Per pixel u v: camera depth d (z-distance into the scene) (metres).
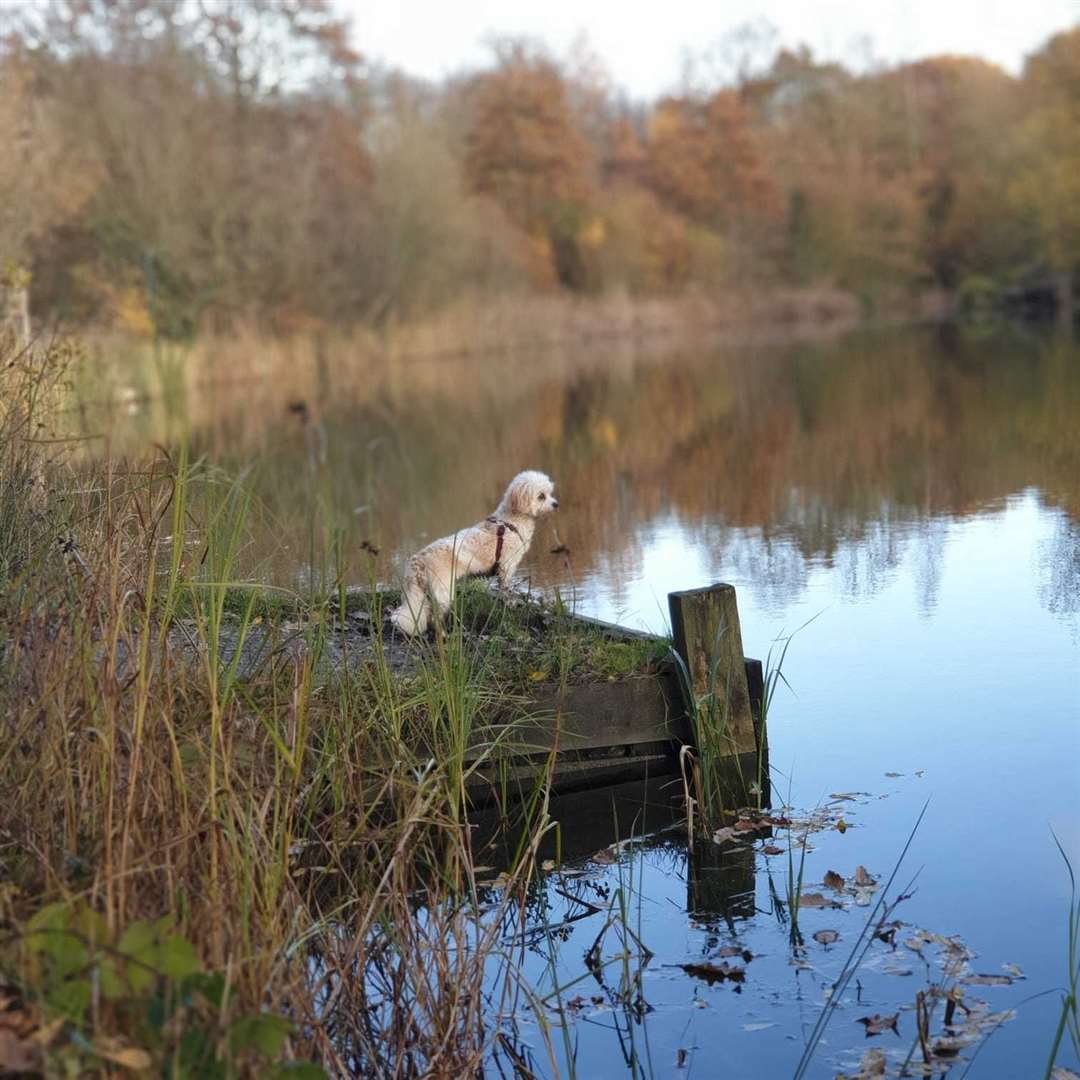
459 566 6.20
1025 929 4.03
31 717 3.34
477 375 29.39
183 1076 2.38
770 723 5.88
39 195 21.47
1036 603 7.55
